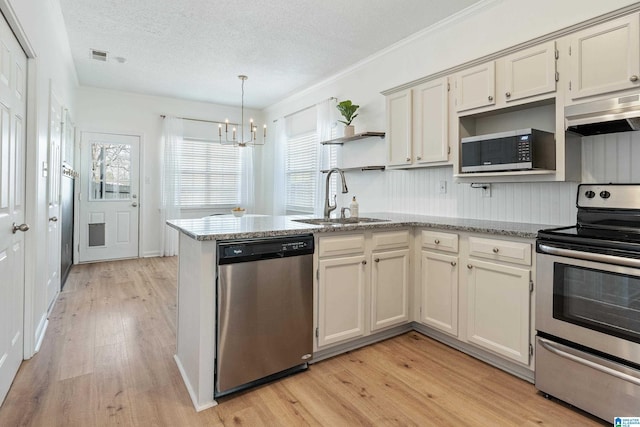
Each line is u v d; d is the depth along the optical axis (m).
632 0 2.09
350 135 3.97
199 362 1.82
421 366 2.27
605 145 2.18
